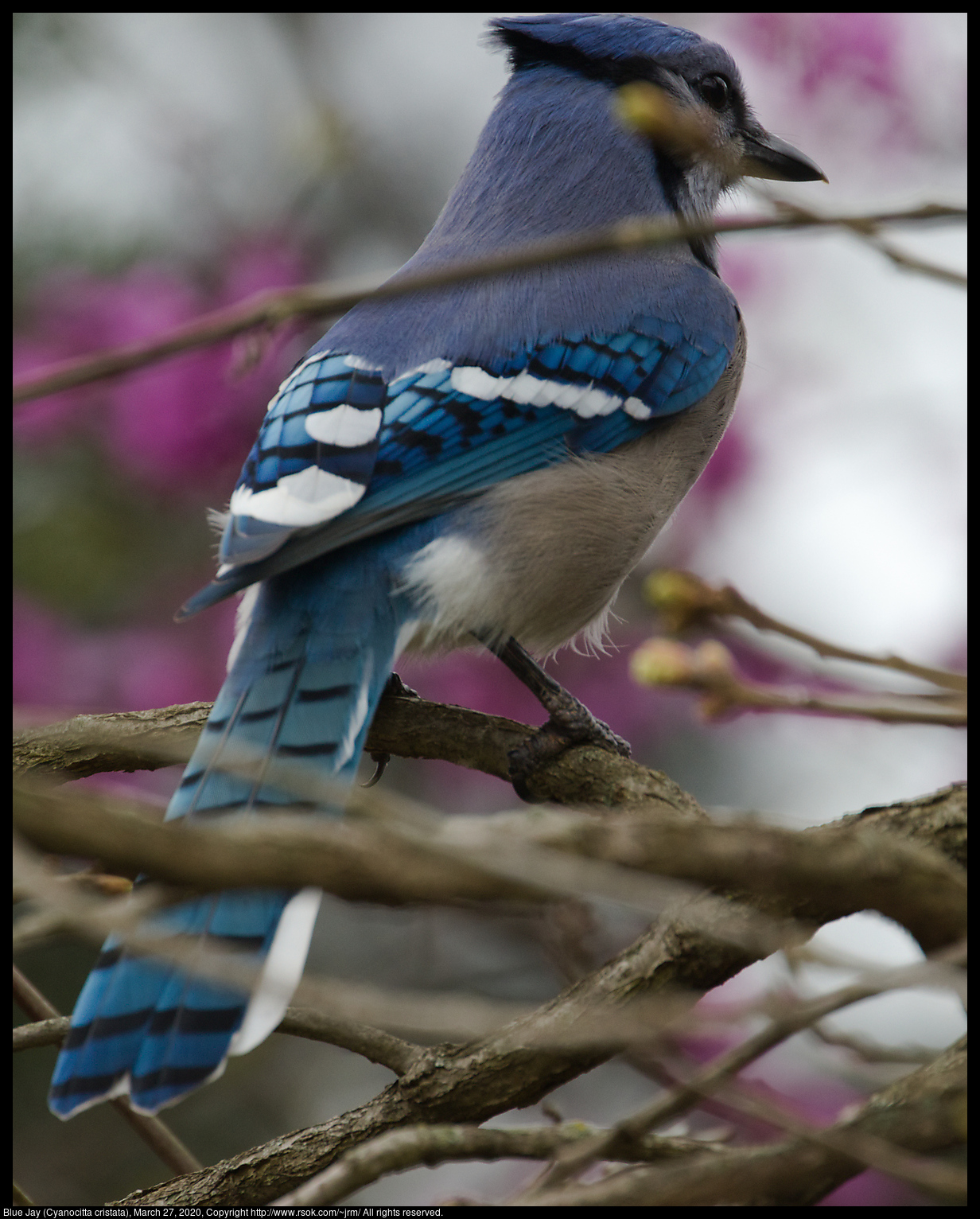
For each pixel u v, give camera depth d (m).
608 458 8.15
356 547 7.23
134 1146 9.38
